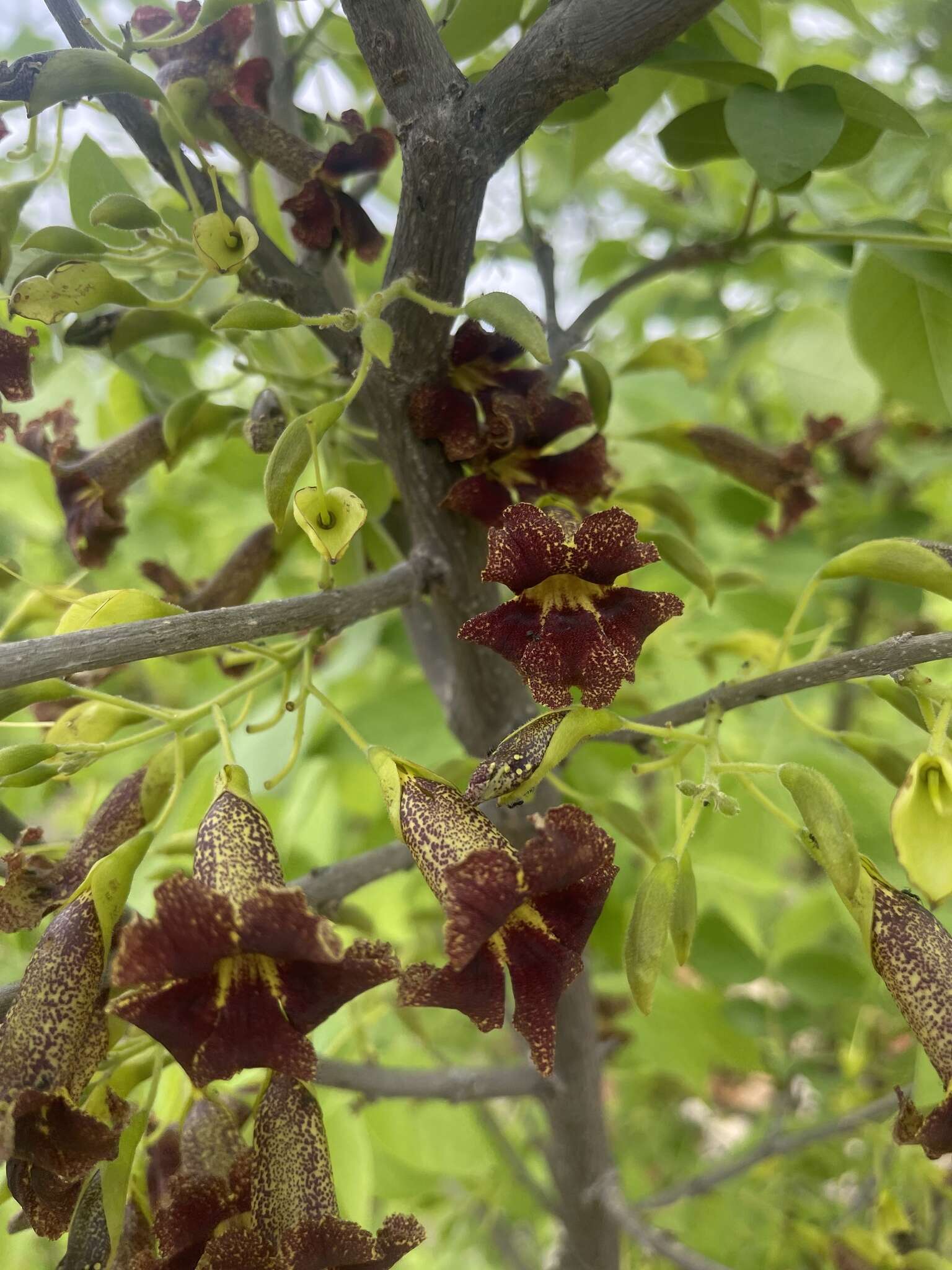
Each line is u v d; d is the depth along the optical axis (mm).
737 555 477
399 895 446
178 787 236
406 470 267
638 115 333
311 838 418
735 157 299
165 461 305
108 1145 202
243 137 264
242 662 321
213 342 323
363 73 360
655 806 502
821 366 380
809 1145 393
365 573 317
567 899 209
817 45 484
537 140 520
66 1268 224
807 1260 445
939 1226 436
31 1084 204
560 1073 341
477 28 289
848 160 289
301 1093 223
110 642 208
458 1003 202
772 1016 466
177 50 266
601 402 276
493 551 225
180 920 190
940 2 429
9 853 239
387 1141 392
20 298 238
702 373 328
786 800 371
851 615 526
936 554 244
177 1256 218
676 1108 611
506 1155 407
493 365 262
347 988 198
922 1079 251
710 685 408
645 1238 340
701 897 437
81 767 237
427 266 243
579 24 230
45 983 210
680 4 229
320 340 260
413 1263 510
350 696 463
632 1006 452
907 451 538
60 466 302
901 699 242
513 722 302
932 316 316
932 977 218
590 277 508
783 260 496
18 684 202
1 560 276
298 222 262
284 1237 213
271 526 307
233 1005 197
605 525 224
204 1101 241
